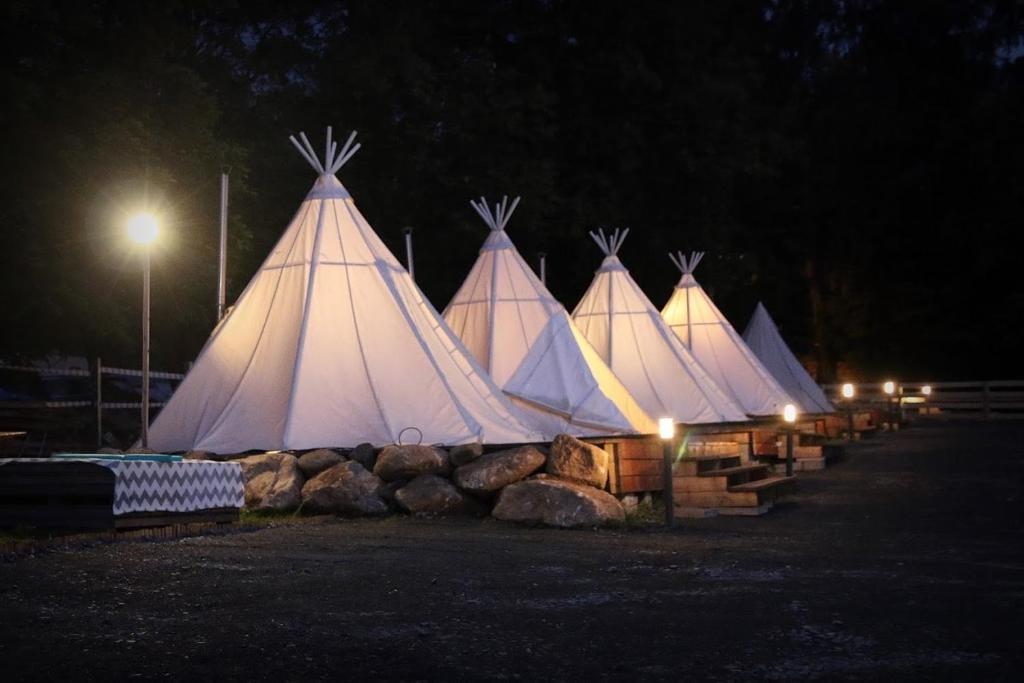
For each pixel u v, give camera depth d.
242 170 24.00
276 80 33.84
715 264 39.91
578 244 37.00
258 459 12.98
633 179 37.66
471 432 14.72
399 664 5.80
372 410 14.83
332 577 8.20
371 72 32.31
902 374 47.94
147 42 22.64
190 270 22.84
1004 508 13.63
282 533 10.66
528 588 7.90
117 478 10.03
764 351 32.56
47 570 8.26
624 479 13.20
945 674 5.67
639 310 24.38
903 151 47.06
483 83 34.44
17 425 18.94
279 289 15.77
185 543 9.77
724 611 7.15
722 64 40.12
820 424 26.23
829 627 6.70
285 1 33.47
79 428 20.52
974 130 45.44
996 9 46.59
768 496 13.85
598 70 37.00
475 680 5.54
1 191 19.55
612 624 6.75
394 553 9.46
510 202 33.62
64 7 20.89
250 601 7.28
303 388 14.77
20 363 21.95
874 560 9.41
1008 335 45.00
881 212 47.28
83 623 6.62
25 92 19.22
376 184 33.59
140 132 21.28
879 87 47.69
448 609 7.12
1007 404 38.38
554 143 37.22
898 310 47.19
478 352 20.39
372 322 15.52
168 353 27.58
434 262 34.59
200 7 27.44
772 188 48.62
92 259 20.70
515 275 21.00
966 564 9.20
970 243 45.72
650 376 23.62
